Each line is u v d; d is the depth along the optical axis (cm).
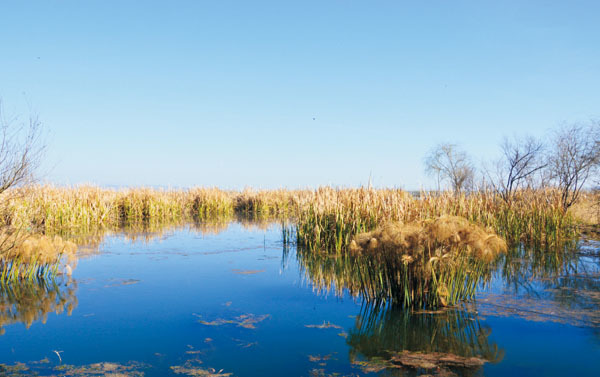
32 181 814
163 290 744
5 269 812
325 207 1269
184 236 1531
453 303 637
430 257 614
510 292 696
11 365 427
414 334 516
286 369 418
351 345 484
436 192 1127
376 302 660
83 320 580
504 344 476
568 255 1043
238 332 530
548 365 419
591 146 1580
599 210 1571
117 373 408
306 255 1120
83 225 1742
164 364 431
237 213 2731
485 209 1223
